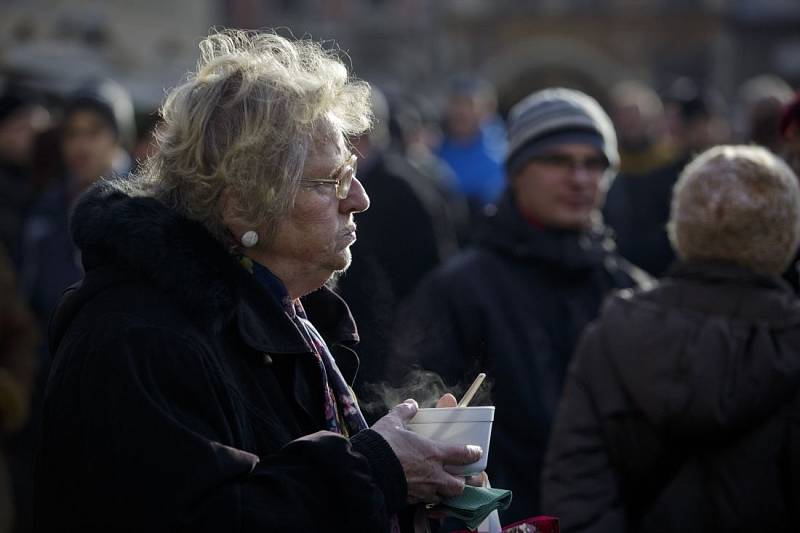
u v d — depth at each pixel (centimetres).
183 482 376
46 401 405
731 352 563
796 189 599
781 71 6844
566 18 7031
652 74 7031
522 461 747
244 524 379
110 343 394
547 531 480
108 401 386
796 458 556
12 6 3500
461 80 1934
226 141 420
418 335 761
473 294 776
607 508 598
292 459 400
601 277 820
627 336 596
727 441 567
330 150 432
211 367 405
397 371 638
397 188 1260
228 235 434
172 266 406
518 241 796
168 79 2927
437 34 7050
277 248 435
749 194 585
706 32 6925
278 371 433
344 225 446
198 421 392
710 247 594
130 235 409
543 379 762
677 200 614
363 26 7019
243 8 6919
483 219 830
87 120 1071
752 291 584
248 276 429
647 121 1686
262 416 421
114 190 433
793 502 561
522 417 751
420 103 2419
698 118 1536
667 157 1667
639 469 594
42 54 2717
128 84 2758
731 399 556
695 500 573
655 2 6975
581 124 804
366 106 455
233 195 422
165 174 434
